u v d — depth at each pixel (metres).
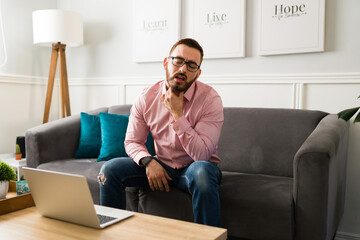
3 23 2.96
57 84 3.43
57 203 1.08
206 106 1.67
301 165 1.42
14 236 0.97
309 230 1.42
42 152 2.21
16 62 3.07
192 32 2.71
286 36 2.37
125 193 1.65
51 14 2.82
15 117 3.06
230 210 1.57
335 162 1.54
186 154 1.69
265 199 1.51
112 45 3.11
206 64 2.69
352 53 2.20
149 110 1.74
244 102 2.55
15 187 1.46
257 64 2.50
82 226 1.06
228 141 2.17
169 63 1.60
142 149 1.69
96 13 3.18
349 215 2.26
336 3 2.23
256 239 1.52
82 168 2.03
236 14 2.53
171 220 1.11
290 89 2.39
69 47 3.34
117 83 3.08
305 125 2.01
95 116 2.52
